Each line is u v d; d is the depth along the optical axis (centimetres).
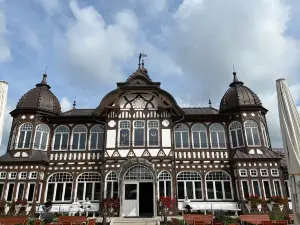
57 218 1284
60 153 1939
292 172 764
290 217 1234
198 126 2019
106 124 1911
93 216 1722
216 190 1844
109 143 1859
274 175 1783
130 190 1731
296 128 802
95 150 1939
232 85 2247
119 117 1934
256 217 1096
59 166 1903
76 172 1888
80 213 1723
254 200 1661
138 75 2033
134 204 1700
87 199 1709
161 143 1859
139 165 1775
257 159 1816
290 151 782
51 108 2059
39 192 1797
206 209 1736
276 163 1809
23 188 1759
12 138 1950
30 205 1717
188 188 1839
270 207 1653
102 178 1767
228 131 2008
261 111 2030
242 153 1866
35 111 1972
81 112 2266
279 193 1744
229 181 1866
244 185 1772
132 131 1895
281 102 849
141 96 2003
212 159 1912
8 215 1619
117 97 1967
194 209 1734
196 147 1950
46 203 1719
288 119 816
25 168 1805
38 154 1873
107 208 1664
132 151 1833
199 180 1859
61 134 2003
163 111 1950
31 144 1884
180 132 1997
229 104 2064
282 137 826
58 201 1816
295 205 752
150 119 1931
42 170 1839
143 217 1633
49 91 2177
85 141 1977
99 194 1833
